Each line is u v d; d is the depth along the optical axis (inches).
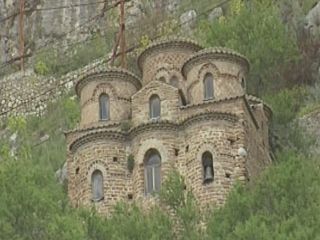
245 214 6638.8
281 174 6742.1
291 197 6628.9
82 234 6235.2
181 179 7603.4
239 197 6727.4
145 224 6692.9
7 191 6264.8
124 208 6978.4
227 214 6678.2
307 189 6658.5
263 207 6643.7
